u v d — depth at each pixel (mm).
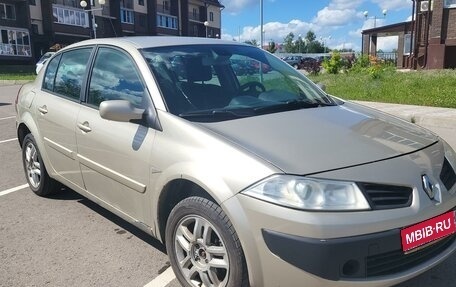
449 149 3387
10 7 47750
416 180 2748
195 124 3125
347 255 2473
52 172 4781
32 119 4965
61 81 4688
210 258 2951
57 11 52344
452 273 3373
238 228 2662
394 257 2609
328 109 3656
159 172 3164
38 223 4492
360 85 15438
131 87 3684
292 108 3588
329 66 23969
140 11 65125
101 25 59062
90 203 5016
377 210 2559
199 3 77500
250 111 3428
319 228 2457
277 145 2846
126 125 3545
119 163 3570
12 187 5645
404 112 10414
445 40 21734
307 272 2484
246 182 2660
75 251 3896
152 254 3820
